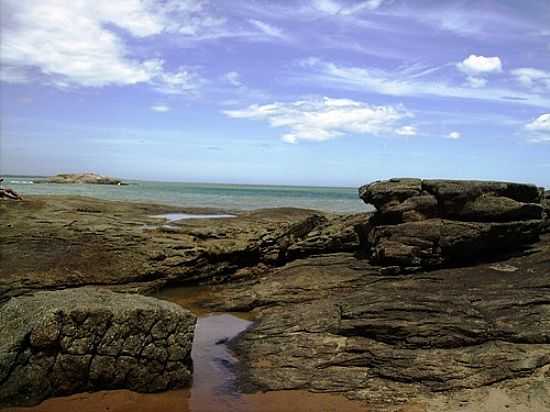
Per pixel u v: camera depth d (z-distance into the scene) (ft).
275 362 36.40
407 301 39.52
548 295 39.78
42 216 73.20
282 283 53.62
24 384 29.27
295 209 91.97
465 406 30.68
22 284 50.11
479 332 35.37
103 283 54.13
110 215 84.64
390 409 30.96
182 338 33.58
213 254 61.77
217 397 32.48
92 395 31.04
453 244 50.01
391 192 55.83
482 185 53.52
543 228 58.54
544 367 32.76
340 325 38.11
